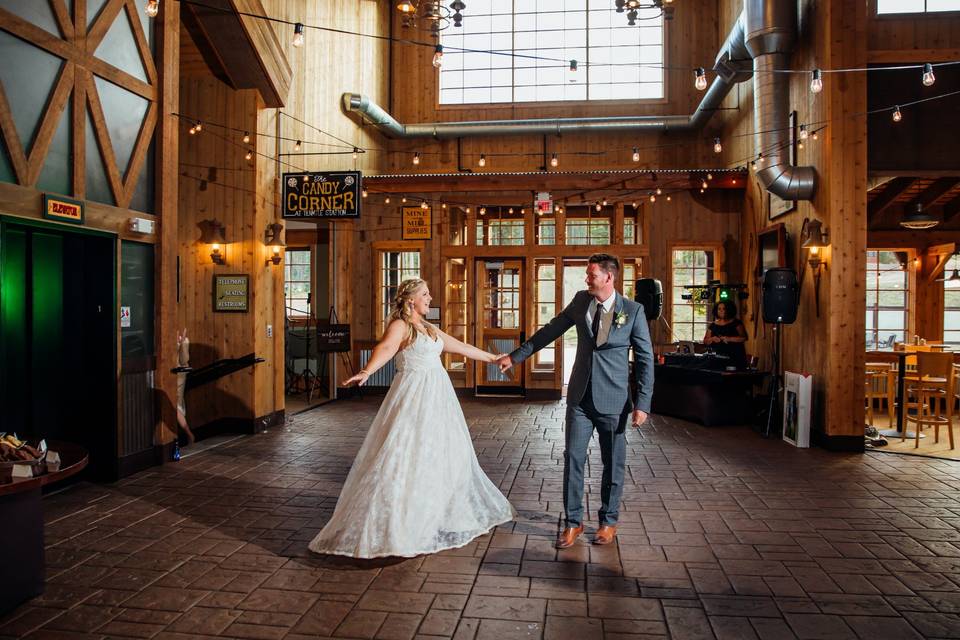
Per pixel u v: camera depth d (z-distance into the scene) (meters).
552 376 10.77
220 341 7.90
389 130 12.13
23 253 5.26
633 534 4.31
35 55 4.84
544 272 13.30
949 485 5.58
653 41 12.77
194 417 7.74
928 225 9.47
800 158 7.84
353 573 3.65
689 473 5.98
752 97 9.92
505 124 12.34
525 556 3.90
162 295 6.23
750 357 9.73
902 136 7.49
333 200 8.07
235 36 7.17
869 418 8.76
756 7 7.64
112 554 3.95
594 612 3.18
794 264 8.13
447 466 4.09
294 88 8.93
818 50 7.27
